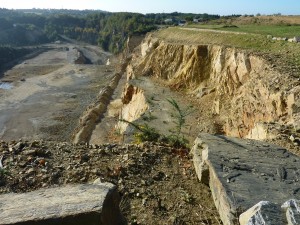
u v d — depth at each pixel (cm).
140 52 7125
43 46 16088
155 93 3538
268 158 909
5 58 11169
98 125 4425
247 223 554
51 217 561
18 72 9150
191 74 3603
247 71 2544
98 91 6506
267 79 2052
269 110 1897
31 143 1120
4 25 17675
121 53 11031
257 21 6178
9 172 923
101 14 19725
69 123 4784
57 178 916
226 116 2592
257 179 799
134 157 1057
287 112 1705
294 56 2330
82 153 1073
